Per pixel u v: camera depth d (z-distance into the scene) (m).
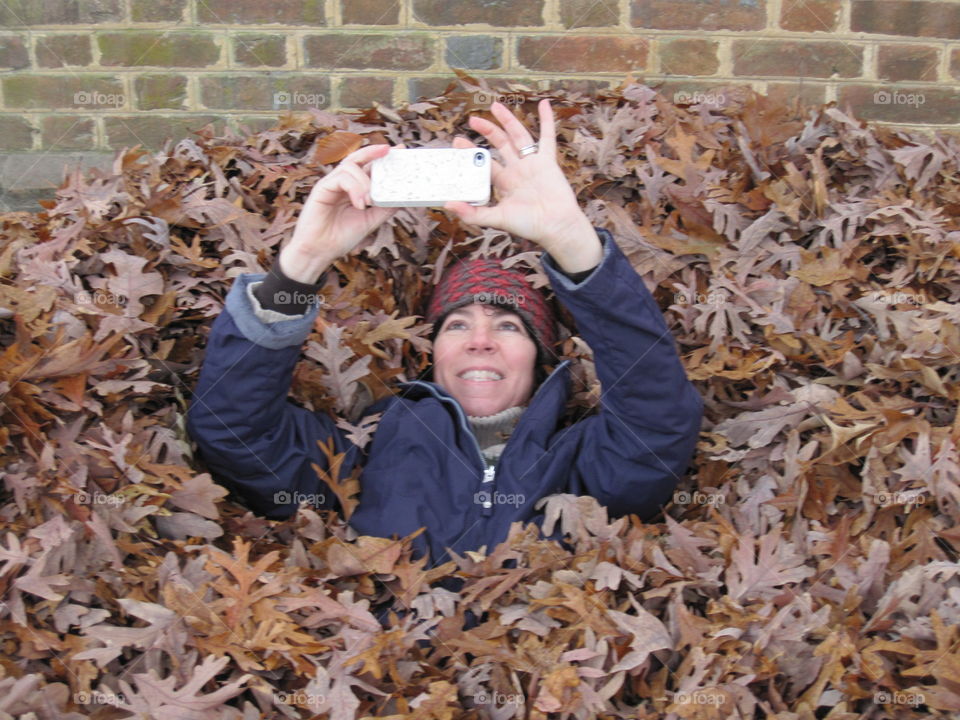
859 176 1.91
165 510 1.42
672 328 1.76
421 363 1.84
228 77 2.40
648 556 1.43
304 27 2.38
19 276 1.58
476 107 2.03
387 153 1.42
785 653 1.30
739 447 1.65
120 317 1.55
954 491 1.45
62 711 1.18
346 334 1.74
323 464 1.60
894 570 1.42
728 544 1.44
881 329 1.68
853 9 2.36
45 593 1.24
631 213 1.87
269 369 1.46
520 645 1.33
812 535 1.48
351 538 1.54
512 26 2.37
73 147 2.43
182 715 1.19
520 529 1.48
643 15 2.36
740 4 2.36
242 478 1.54
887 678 1.27
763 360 1.67
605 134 1.94
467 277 1.77
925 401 1.61
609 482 1.56
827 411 1.60
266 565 1.33
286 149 1.97
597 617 1.32
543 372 1.85
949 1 2.36
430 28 2.37
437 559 1.52
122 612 1.31
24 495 1.34
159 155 1.93
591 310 1.45
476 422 1.71
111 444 1.42
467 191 1.40
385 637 1.30
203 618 1.29
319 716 1.24
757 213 1.83
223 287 1.72
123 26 2.38
